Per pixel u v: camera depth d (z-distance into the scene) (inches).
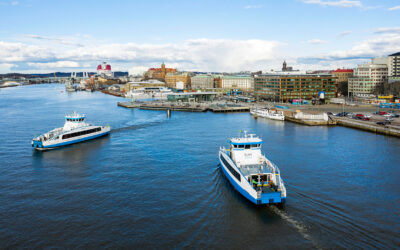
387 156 3919.8
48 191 2947.8
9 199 2770.7
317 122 6697.8
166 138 5300.2
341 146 4500.5
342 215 2326.5
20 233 2181.3
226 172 3201.3
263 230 2151.8
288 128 6269.7
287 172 3309.5
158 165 3695.9
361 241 1990.7
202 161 3833.7
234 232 2138.3
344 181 3031.5
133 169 3565.5
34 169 3661.4
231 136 5374.0
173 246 1985.7
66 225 2278.5
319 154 4045.3
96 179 3253.0
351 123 6284.5
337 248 1925.4
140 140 5177.2
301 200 2591.0
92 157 4143.7
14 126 6761.8
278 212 2391.7
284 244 1989.4
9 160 4067.4
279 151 4229.8
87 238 2098.9
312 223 2223.2
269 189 2613.2
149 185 3038.9
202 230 2170.3
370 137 5172.2
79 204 2635.3
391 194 2711.6
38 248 1999.3
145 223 2281.0
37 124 7032.5
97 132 5457.7
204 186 2989.7
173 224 2256.4
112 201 2677.2
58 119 7839.6
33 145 4611.2
